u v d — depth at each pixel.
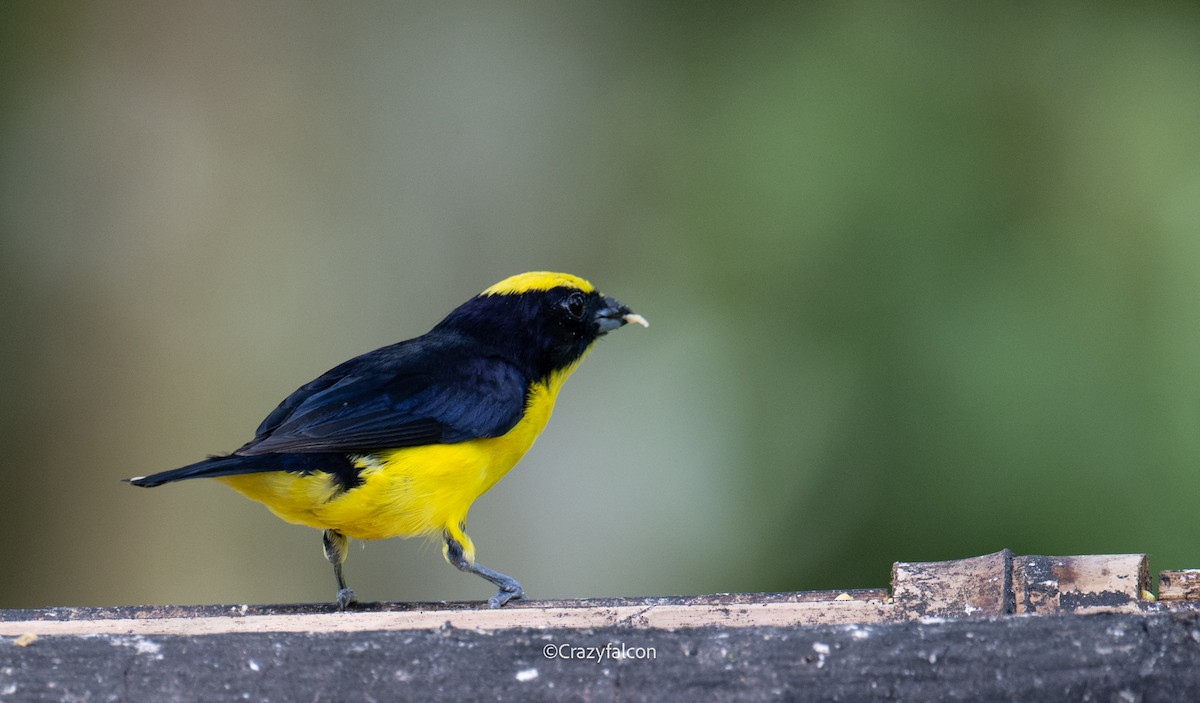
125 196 14.27
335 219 14.70
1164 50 13.73
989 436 12.05
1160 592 6.33
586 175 15.14
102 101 14.31
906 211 13.03
